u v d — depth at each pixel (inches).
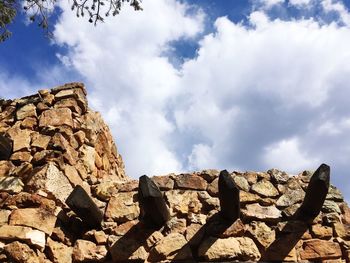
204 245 202.1
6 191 208.5
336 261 201.8
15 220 194.2
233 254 198.7
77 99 257.6
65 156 227.5
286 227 209.2
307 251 203.5
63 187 219.0
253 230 208.4
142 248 204.8
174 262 199.5
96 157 264.2
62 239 206.2
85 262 205.5
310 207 205.2
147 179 191.9
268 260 200.5
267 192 223.5
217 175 228.5
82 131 253.0
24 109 252.7
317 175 189.6
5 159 227.5
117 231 212.5
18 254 184.2
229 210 199.3
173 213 215.5
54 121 242.2
